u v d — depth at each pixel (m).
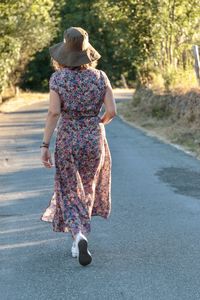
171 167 12.79
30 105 41.50
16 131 22.36
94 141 6.31
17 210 8.98
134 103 29.91
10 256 6.71
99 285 5.78
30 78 67.88
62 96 6.22
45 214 6.54
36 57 67.25
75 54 6.24
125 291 5.62
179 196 9.84
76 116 6.27
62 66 6.32
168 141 17.23
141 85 31.02
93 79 6.27
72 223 6.25
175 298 5.45
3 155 15.43
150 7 30.86
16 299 5.48
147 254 6.71
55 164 6.34
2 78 35.53
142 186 10.70
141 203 9.31
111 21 33.25
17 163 13.94
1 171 12.77
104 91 6.34
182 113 20.03
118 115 27.16
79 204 6.32
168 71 27.47
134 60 31.62
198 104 18.62
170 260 6.50
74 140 6.27
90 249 6.90
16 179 11.73
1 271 6.22
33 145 17.56
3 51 34.84
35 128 23.41
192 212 8.72
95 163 6.37
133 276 6.02
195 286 5.75
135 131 20.59
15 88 53.12
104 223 8.09
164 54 31.12
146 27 31.23
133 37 31.61
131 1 31.44
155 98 24.80
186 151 15.15
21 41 38.62
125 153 15.08
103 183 6.55
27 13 36.91
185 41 30.98
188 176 11.70
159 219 8.30
